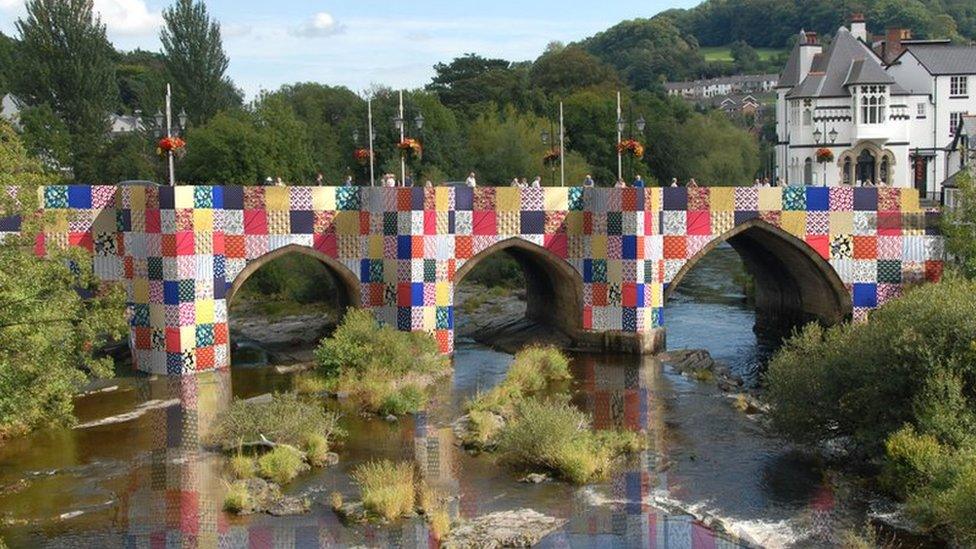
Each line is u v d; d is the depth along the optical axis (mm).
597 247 46656
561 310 49969
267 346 48531
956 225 45781
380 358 40188
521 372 40125
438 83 123500
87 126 82188
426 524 24578
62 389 28109
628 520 24891
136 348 42406
